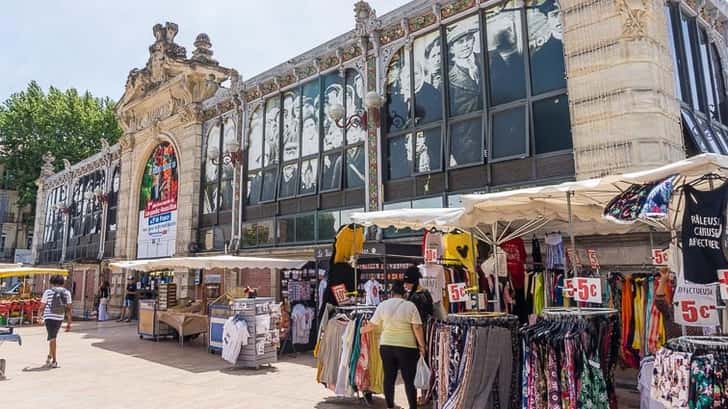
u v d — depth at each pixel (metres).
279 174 15.78
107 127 41.25
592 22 9.12
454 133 11.39
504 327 5.24
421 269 7.28
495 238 7.15
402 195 12.30
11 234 44.12
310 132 15.02
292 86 15.80
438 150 11.64
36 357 10.95
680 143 8.69
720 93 11.49
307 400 6.91
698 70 10.51
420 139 12.09
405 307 5.98
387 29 13.10
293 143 15.52
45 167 34.34
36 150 38.31
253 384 7.98
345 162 13.86
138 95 23.27
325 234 14.12
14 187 44.59
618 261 8.37
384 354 5.98
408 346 5.87
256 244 16.23
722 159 4.03
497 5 10.93
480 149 10.77
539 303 7.80
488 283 7.99
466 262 7.56
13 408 6.48
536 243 8.29
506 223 8.16
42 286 31.58
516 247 8.20
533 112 10.05
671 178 4.25
